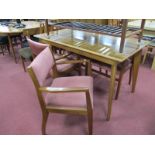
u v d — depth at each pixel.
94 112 1.85
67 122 1.72
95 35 2.16
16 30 2.80
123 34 1.45
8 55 3.53
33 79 1.25
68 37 2.10
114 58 1.42
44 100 1.38
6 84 2.41
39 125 1.69
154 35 2.89
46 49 1.62
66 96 1.41
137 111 1.85
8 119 1.76
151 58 3.24
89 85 1.53
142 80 2.46
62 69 1.93
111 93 1.59
